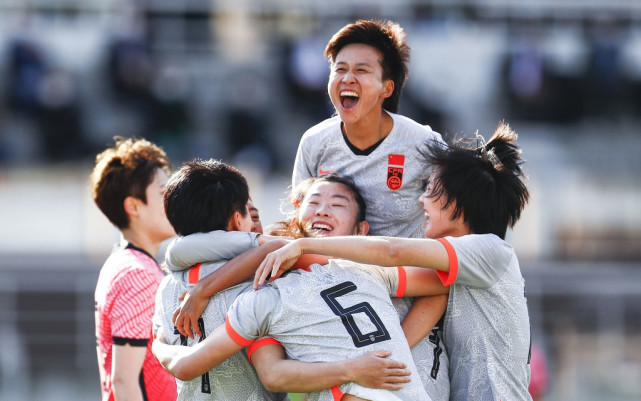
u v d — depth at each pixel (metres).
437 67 40.34
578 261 34.19
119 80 38.88
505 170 10.41
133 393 11.75
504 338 10.15
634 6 40.84
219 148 38.78
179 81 39.50
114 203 12.77
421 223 11.84
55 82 38.56
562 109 40.25
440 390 10.18
